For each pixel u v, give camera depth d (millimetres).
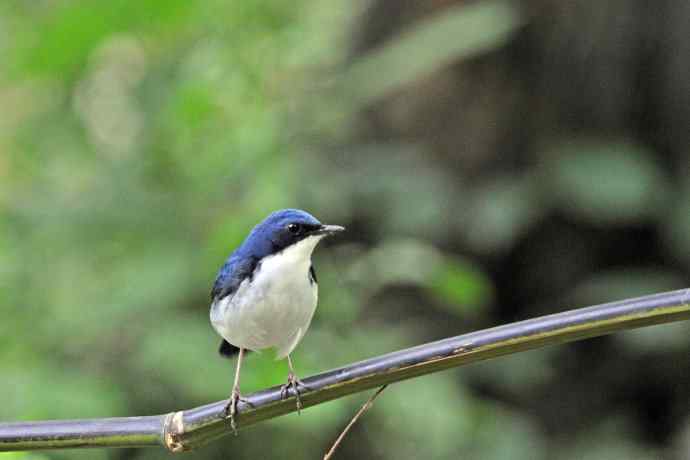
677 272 14750
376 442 12938
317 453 12961
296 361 9898
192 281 11422
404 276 11641
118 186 12258
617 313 4922
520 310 15094
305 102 12781
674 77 14445
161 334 11000
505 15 12008
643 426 14789
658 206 14445
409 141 14961
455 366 5262
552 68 14750
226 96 11945
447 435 11273
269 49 12273
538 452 13352
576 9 14570
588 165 14398
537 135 14922
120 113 14242
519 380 13766
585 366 14742
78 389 10781
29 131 13961
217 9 12047
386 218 14219
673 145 14742
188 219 11992
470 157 14859
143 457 12445
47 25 10883
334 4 15461
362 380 5465
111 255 12266
